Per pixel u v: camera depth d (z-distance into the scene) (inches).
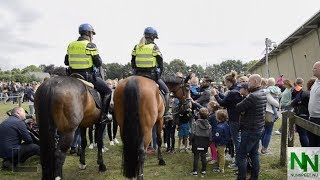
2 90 1181.7
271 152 341.4
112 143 394.0
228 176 267.4
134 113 207.3
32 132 293.4
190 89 363.3
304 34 726.5
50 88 200.7
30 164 300.5
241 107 217.9
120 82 225.0
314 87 233.3
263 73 1642.5
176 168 291.6
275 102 312.7
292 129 277.1
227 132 275.4
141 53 247.0
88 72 246.2
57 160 205.3
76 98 209.8
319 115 228.1
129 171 205.5
